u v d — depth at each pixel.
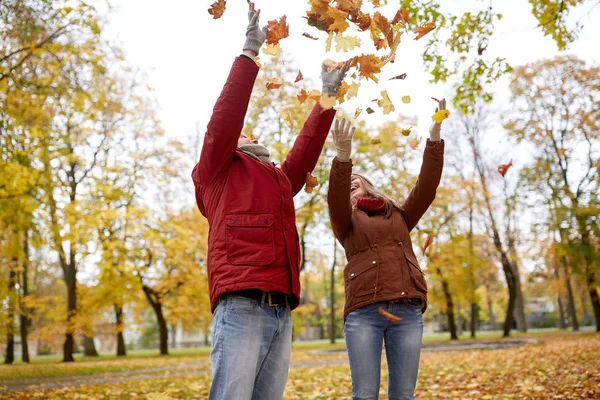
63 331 24.17
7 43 9.12
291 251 2.31
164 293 22.91
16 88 9.23
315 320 60.19
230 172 2.37
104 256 18.62
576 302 45.91
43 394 7.36
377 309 2.90
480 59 7.41
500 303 49.53
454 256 26.05
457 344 21.70
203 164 2.37
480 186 26.30
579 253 22.30
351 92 2.39
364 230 3.02
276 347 2.28
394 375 2.93
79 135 18.78
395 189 21.31
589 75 23.39
